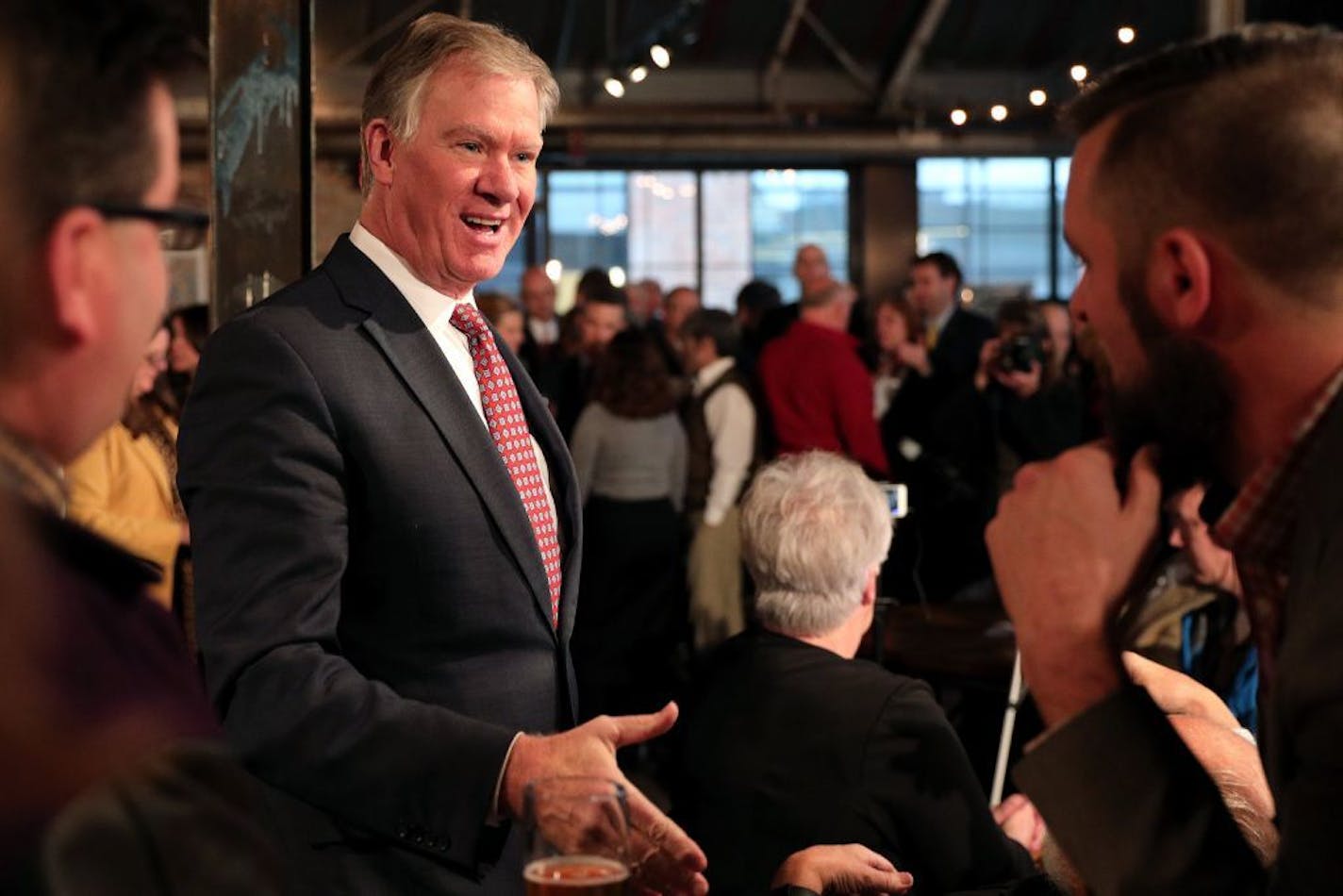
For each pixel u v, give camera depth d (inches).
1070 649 38.3
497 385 72.2
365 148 71.4
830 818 77.7
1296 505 36.2
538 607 69.6
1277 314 35.0
